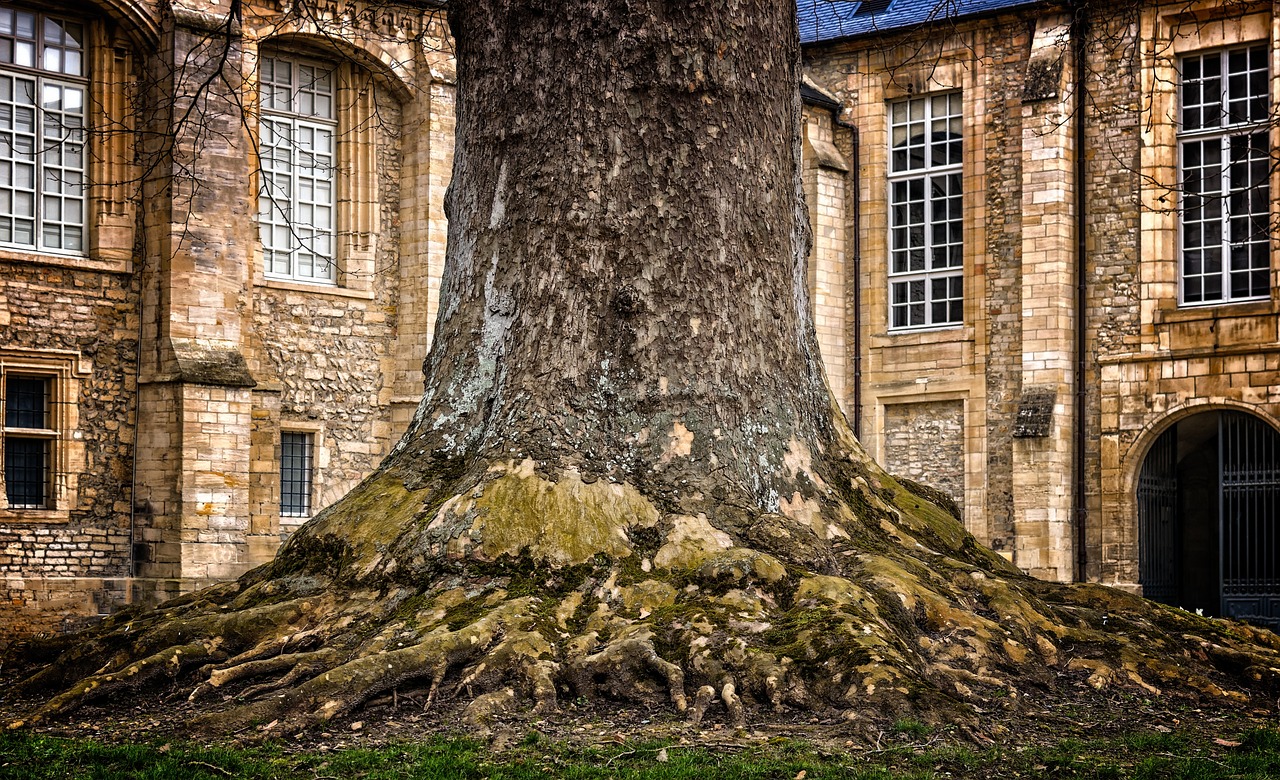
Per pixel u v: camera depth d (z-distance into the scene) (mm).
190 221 20703
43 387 20281
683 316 12289
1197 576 27766
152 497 20562
